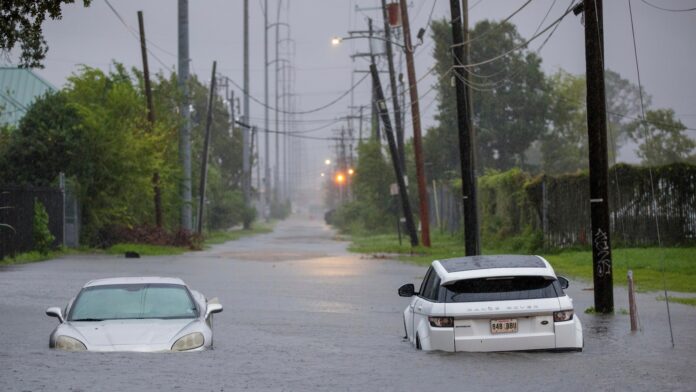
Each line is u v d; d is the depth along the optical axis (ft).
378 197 451.53
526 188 242.17
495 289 73.46
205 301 89.25
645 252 208.85
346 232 521.24
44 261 227.61
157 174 306.76
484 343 72.02
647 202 225.15
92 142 282.77
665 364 68.23
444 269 76.28
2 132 289.53
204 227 442.50
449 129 492.13
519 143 492.13
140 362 66.18
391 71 327.47
